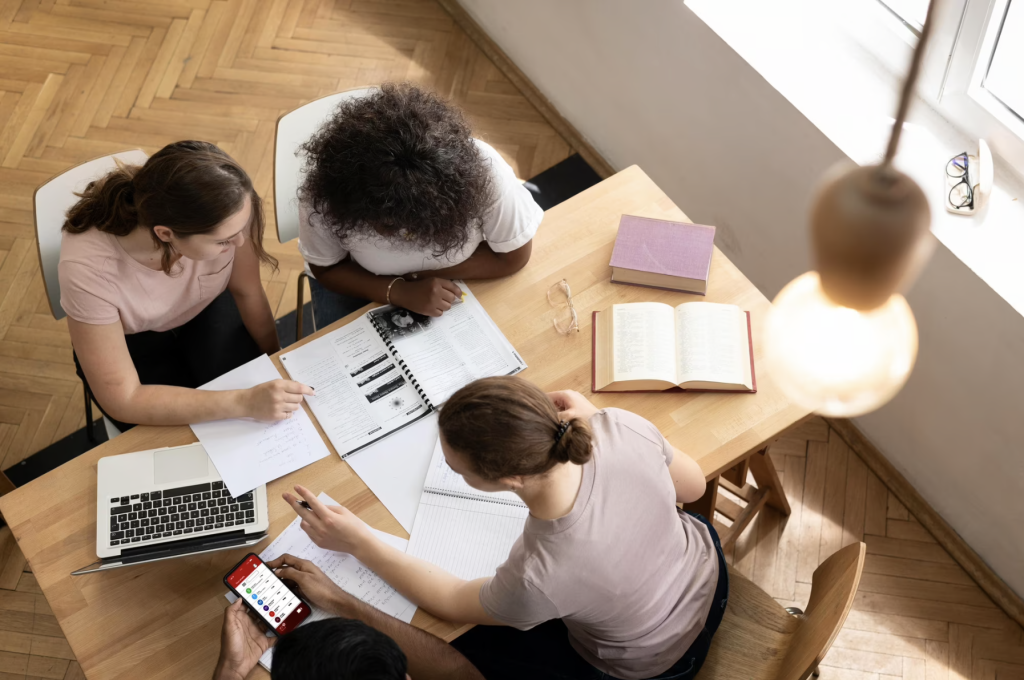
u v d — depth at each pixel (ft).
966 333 7.03
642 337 5.93
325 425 5.82
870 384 3.32
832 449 8.69
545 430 4.09
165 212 5.33
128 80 10.86
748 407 5.82
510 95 11.00
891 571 8.09
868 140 7.25
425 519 5.49
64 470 5.68
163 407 5.82
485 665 5.69
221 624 5.18
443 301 6.18
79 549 5.40
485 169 5.59
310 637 4.35
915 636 7.79
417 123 5.28
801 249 8.37
